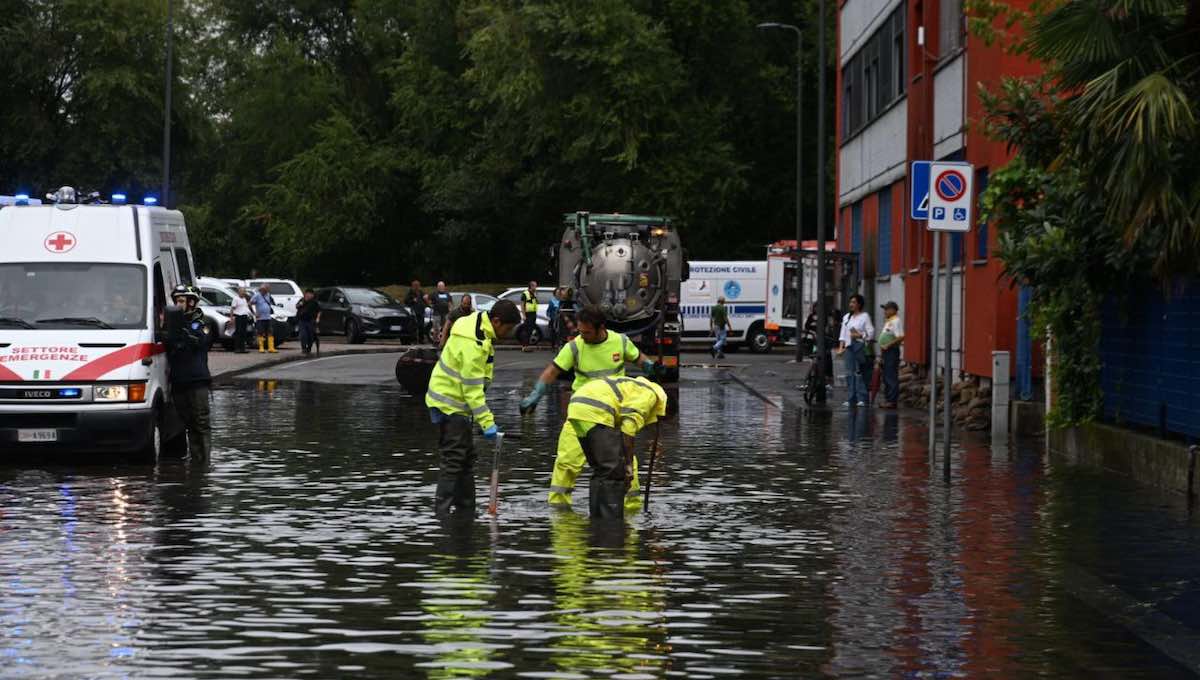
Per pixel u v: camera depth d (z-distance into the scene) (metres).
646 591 18.25
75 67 116.94
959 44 51.47
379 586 18.42
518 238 132.00
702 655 14.88
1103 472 31.39
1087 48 25.77
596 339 26.75
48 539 22.02
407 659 14.56
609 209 115.31
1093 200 29.50
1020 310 40.97
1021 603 17.75
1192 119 24.27
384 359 80.31
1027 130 31.95
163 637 15.49
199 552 20.94
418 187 136.88
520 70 111.81
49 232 34.09
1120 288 31.30
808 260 88.38
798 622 16.53
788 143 126.44
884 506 26.20
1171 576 19.58
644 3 114.00
